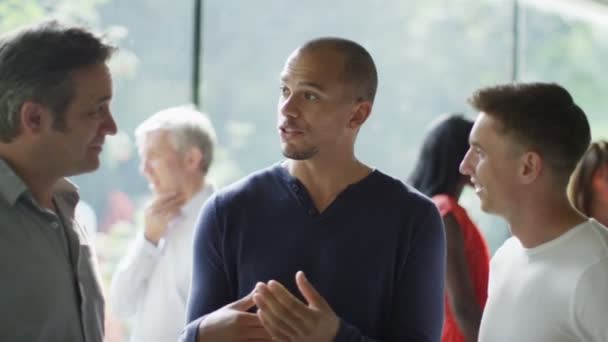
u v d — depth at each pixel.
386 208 4.29
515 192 4.22
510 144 4.19
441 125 6.18
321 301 3.93
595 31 11.08
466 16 9.86
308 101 4.18
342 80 4.18
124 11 7.93
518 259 4.27
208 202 4.40
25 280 3.76
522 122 4.16
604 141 5.86
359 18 9.26
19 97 3.84
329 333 3.92
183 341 4.14
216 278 4.34
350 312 4.21
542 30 10.63
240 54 8.58
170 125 6.21
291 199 4.29
